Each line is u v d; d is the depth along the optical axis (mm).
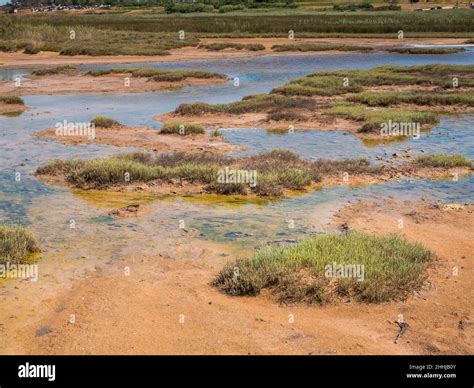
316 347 6988
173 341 7141
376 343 7113
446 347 7043
